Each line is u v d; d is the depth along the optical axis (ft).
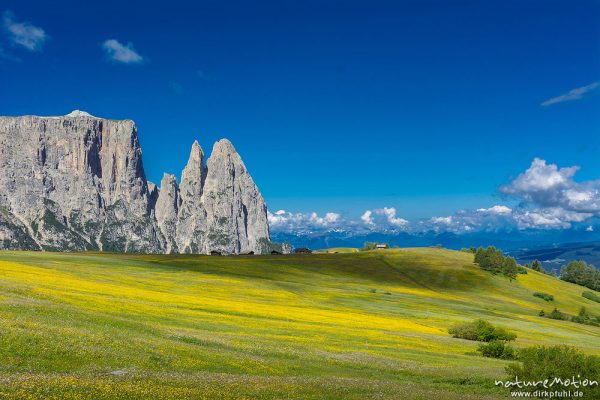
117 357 104.63
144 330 142.41
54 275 261.65
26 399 63.10
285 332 189.78
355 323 250.78
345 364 143.74
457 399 96.02
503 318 377.30
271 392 87.81
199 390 81.61
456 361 175.32
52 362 93.56
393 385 111.75
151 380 86.99
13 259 359.46
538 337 291.99
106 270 370.12
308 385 99.14
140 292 247.70
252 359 128.26
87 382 76.84
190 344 134.92
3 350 92.89
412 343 207.00
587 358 110.93
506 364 181.78
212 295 299.17
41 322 119.44
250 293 342.23
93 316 144.05
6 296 147.54
